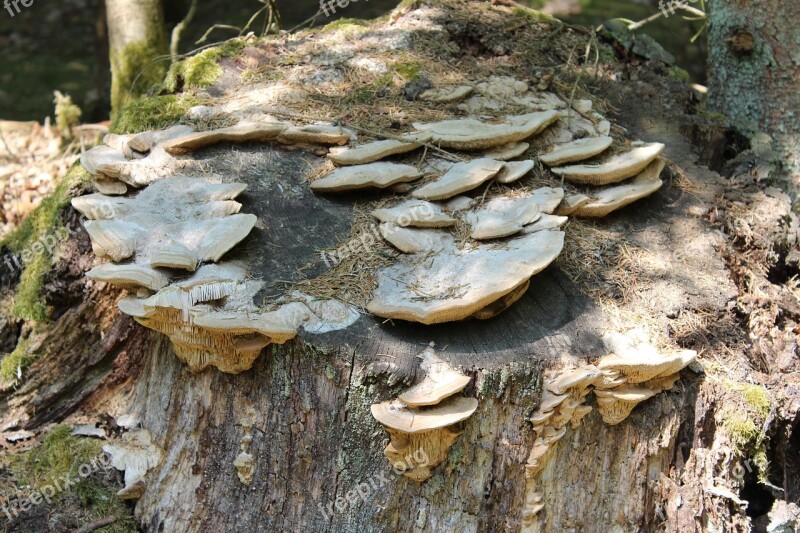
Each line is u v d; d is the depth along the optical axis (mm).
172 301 1173
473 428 1190
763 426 1233
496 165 1320
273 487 1231
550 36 1607
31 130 2074
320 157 1367
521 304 1240
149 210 1276
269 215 1298
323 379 1186
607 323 1229
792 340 1316
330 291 1223
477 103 1449
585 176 1344
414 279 1226
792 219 1432
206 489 1261
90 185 1375
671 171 1426
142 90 1912
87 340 1381
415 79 1476
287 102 1426
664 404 1212
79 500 1303
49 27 3686
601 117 1452
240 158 1354
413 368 1169
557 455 1215
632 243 1322
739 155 1509
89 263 1361
